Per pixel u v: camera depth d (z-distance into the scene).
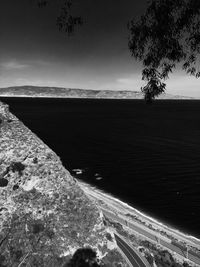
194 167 124.25
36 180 45.09
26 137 48.72
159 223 79.50
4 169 44.72
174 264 61.31
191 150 156.50
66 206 44.62
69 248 41.41
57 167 47.22
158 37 16.78
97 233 44.06
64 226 42.91
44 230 41.81
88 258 41.56
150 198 94.56
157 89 17.34
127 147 163.25
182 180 108.69
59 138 189.12
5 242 40.00
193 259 64.56
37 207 43.22
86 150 155.75
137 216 81.94
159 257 62.34
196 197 94.06
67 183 46.44
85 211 45.16
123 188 103.00
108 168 124.19
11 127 49.28
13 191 43.62
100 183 108.06
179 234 74.62
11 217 41.66
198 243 71.31
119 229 70.50
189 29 16.44
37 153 47.28
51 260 39.94
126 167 125.44
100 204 87.00
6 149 46.28
